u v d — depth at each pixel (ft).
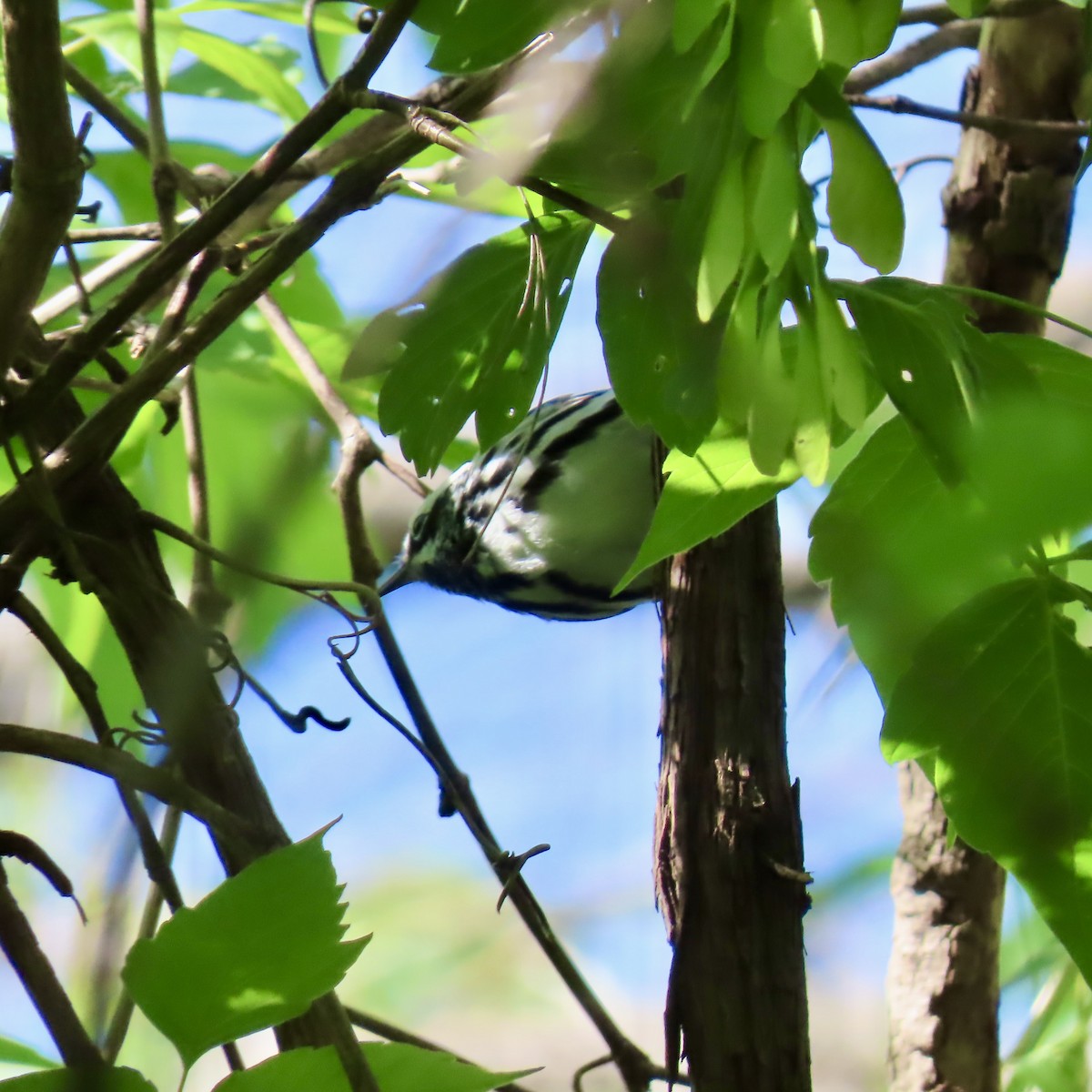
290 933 9.19
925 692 10.84
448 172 15.81
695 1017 13.07
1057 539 6.31
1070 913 10.43
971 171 18.86
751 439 8.15
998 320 18.56
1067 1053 18.01
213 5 20.81
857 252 7.87
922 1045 18.10
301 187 18.53
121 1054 25.89
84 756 11.18
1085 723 10.64
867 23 7.80
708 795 13.16
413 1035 14.20
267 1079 8.89
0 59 17.51
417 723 15.23
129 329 17.29
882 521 10.82
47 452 14.80
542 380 12.65
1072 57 18.47
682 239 8.57
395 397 13.20
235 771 13.05
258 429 22.44
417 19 10.50
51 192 11.30
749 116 7.76
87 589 12.57
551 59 10.32
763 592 13.39
